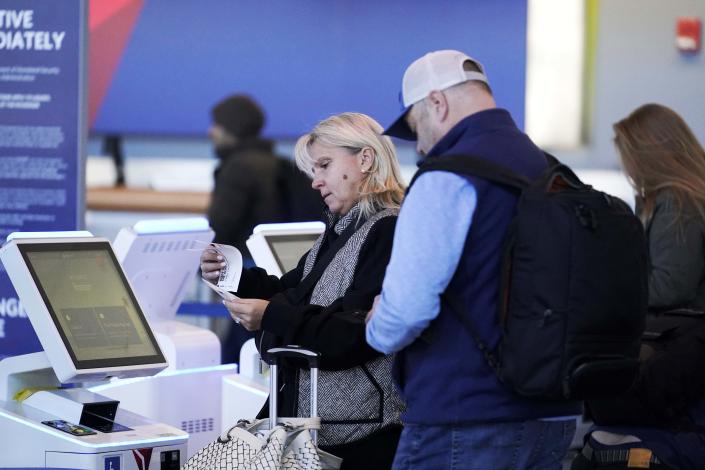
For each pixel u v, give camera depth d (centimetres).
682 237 742
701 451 605
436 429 481
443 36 1526
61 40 852
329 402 546
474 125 488
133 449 544
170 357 708
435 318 480
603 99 1548
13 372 590
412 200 468
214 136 1238
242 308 549
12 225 870
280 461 505
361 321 529
